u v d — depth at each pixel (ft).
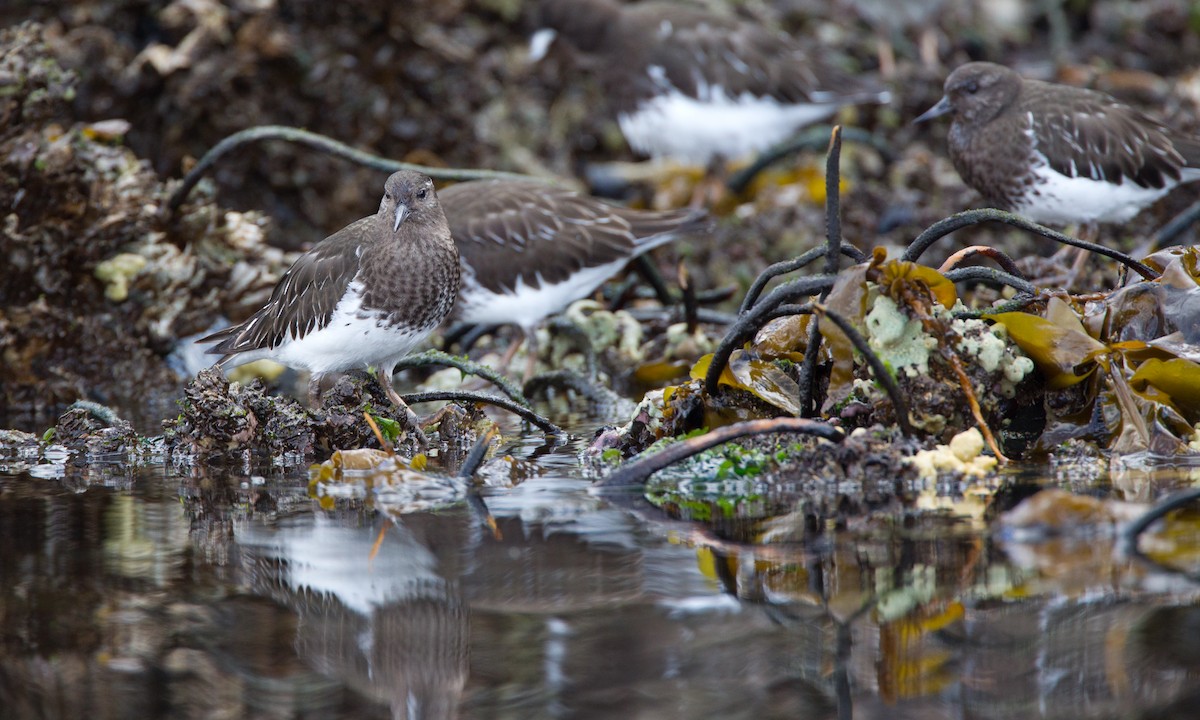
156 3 52.13
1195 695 15.57
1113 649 16.83
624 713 15.70
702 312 43.27
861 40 67.51
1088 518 21.13
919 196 51.96
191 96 50.42
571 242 41.70
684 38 57.21
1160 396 26.14
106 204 42.09
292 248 52.65
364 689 16.48
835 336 24.73
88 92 49.73
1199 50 69.51
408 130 55.98
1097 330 27.07
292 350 32.89
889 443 24.58
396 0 54.49
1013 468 24.75
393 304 31.55
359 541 22.34
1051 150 42.16
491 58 61.36
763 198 55.26
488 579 20.16
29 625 18.60
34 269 40.55
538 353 43.47
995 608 18.17
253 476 27.76
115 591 19.92
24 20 50.19
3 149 39.52
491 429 27.30
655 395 28.09
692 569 20.24
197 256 43.75
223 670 17.10
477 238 41.14
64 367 40.98
